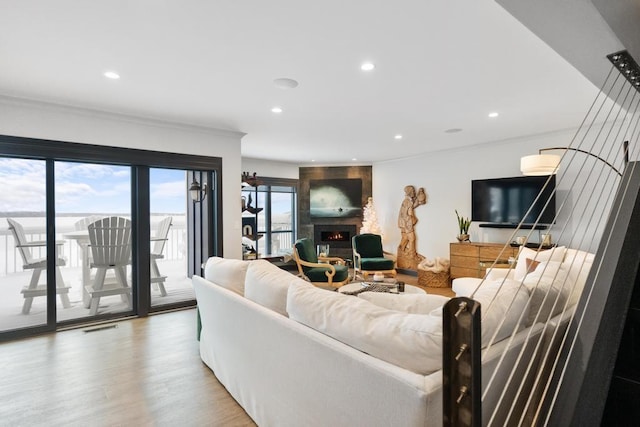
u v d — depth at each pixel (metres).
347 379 1.23
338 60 2.36
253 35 2.02
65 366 2.56
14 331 3.13
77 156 3.36
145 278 3.86
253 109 3.46
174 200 4.23
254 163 6.71
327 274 4.57
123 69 2.49
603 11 1.44
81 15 1.80
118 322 3.63
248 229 6.01
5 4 1.68
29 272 3.30
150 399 2.11
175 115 3.66
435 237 6.03
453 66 2.45
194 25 1.91
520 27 1.93
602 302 1.44
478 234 5.36
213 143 4.26
